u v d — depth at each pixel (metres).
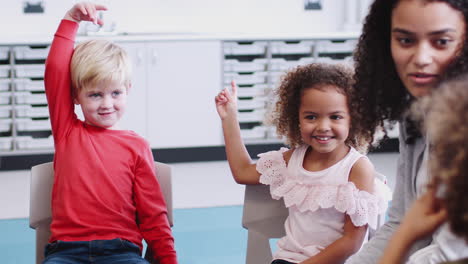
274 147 4.47
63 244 1.48
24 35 4.42
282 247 1.49
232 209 3.25
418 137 1.16
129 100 4.09
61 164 1.54
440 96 0.74
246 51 4.31
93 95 1.55
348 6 4.77
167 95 4.15
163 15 4.61
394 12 1.03
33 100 4.09
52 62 1.54
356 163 1.43
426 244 1.14
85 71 1.53
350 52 4.42
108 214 1.51
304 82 1.45
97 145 1.55
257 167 1.53
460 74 0.99
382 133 1.46
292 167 1.50
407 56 1.02
